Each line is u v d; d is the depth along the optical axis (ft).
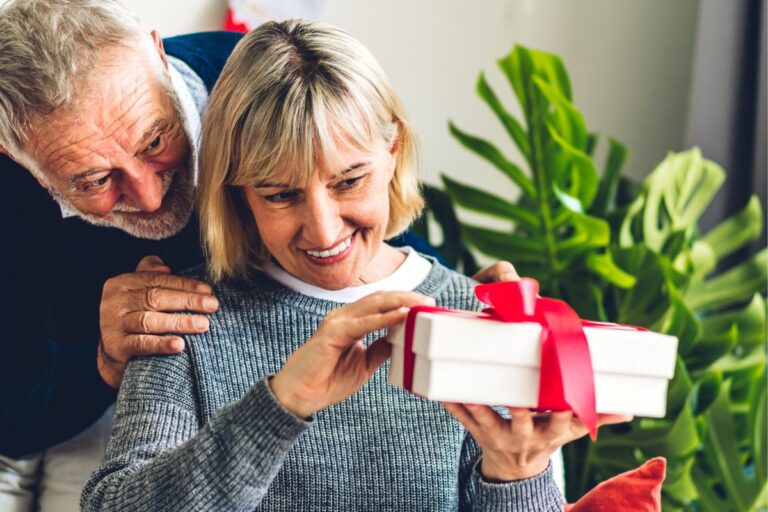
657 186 6.62
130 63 3.92
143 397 3.79
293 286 4.03
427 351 2.94
